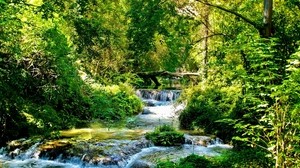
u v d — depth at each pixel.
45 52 12.60
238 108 13.04
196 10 12.74
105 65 21.16
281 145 5.99
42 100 13.75
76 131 15.13
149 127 17.27
